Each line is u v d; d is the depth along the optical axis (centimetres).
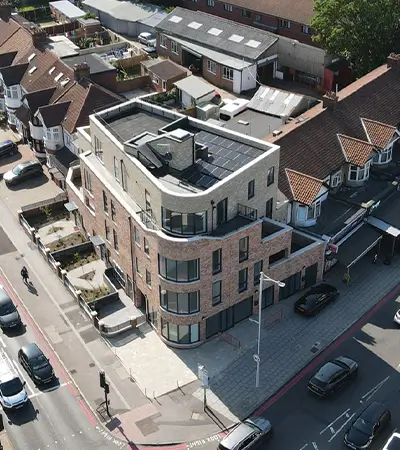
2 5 11056
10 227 7906
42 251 7431
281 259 6531
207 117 9181
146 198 6075
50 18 13212
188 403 5669
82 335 6391
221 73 10200
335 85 10038
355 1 8981
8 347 6259
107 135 6650
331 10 9175
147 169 6138
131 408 5634
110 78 9219
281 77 10550
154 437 5381
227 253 5969
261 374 5912
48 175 8856
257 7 11069
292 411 5569
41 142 8981
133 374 5962
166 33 11044
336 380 5659
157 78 9850
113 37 11675
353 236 7031
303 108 8481
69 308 6719
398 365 5969
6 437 5381
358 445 5141
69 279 6994
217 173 6153
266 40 10275
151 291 6222
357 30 9150
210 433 5406
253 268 6272
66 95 8812
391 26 9100
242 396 5719
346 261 6775
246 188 6128
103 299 6662
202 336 6206
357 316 6506
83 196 7381
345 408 5578
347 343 6212
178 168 6159
